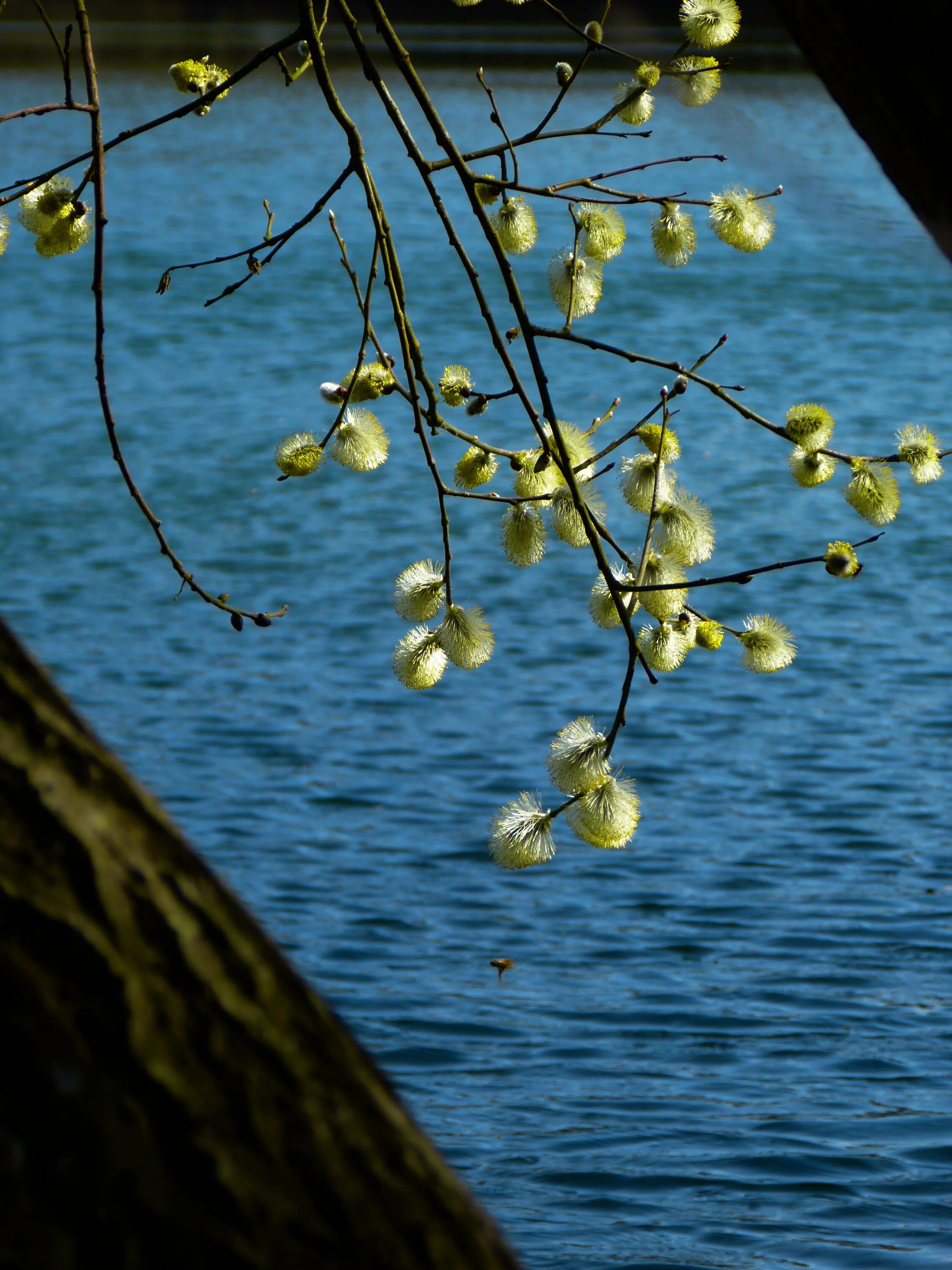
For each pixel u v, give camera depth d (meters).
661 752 15.51
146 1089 1.65
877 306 47.34
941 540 24.20
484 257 51.53
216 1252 1.62
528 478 4.23
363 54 4.12
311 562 22.41
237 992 1.75
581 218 4.25
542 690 17.31
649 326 43.00
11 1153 1.58
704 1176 8.14
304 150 76.31
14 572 21.53
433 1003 10.26
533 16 66.88
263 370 37.16
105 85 67.94
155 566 22.08
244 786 14.29
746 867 12.63
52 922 1.67
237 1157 1.67
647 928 11.51
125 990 1.67
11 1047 1.62
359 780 14.49
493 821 3.69
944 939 11.26
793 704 17.00
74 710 1.82
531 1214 7.78
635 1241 7.50
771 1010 10.16
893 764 15.12
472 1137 8.58
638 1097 9.05
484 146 44.91
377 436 4.43
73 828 1.71
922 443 3.90
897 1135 8.55
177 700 16.64
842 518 25.62
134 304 45.47
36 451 29.12
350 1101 1.79
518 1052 9.60
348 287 48.28
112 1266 1.58
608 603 4.02
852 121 2.63
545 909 11.80
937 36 2.44
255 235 55.88
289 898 11.92
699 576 22.41
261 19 64.88
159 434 30.69
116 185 65.38
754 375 37.03
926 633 19.70
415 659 4.06
